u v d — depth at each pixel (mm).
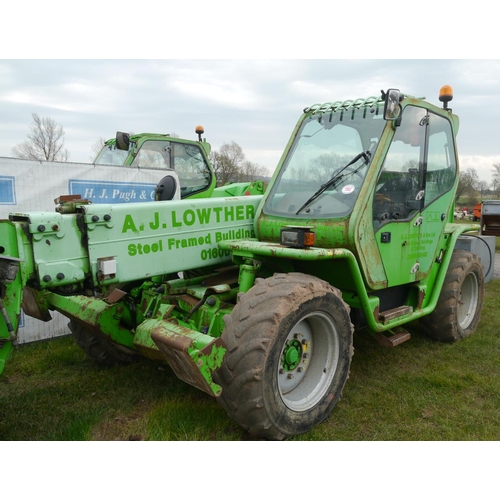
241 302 2641
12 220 2590
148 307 3318
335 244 3119
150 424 2914
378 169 3182
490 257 6711
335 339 2920
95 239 2725
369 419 3035
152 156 6680
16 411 3180
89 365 4070
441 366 3928
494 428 2938
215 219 3336
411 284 3934
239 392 2463
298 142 3643
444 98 4078
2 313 2332
